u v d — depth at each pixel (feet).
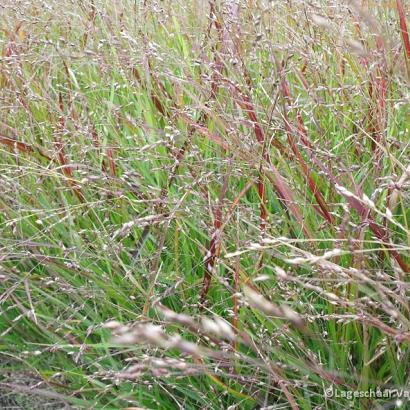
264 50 8.43
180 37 9.43
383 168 6.68
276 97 6.30
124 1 10.26
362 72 7.63
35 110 8.92
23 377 6.71
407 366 5.90
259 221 6.54
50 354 7.02
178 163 6.88
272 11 8.36
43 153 7.90
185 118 7.03
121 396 6.06
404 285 5.20
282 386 5.41
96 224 7.57
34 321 6.49
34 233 7.66
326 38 8.24
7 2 10.44
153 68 8.71
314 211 6.73
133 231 7.52
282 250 6.73
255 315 6.27
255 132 6.79
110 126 8.32
